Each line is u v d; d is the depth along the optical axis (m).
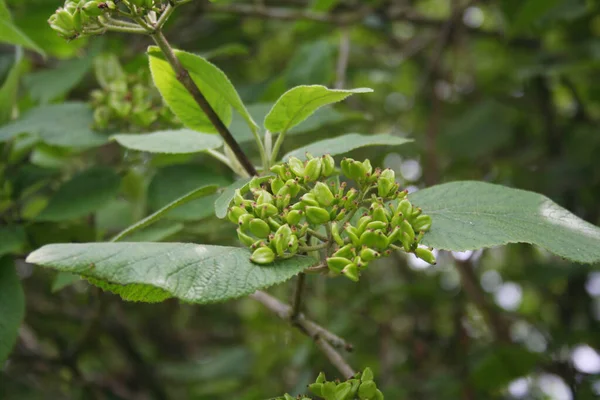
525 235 0.52
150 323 1.28
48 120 0.67
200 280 0.49
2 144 0.67
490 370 0.84
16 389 1.04
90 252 0.49
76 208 0.64
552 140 1.09
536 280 1.01
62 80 0.72
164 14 0.54
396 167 1.16
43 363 0.95
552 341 0.94
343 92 0.53
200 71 0.56
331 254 0.52
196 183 0.64
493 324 0.95
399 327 1.11
